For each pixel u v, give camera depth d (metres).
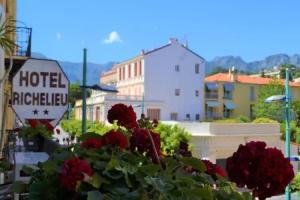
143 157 2.89
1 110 9.91
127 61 69.00
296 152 38.56
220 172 2.98
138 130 3.08
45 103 7.01
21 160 4.17
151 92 63.97
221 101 71.25
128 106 3.44
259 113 66.06
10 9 16.55
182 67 65.62
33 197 2.58
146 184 2.50
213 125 34.56
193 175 2.86
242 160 2.57
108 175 2.48
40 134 6.23
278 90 68.94
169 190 2.49
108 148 2.88
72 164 2.42
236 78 73.00
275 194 2.54
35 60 7.00
